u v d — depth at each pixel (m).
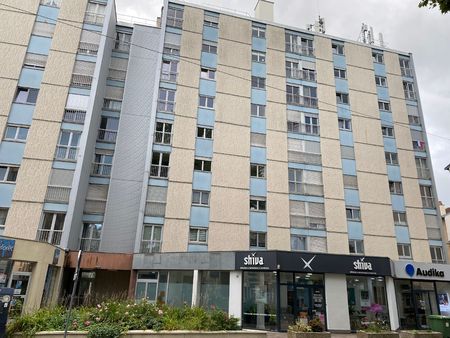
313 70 25.88
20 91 19.02
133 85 23.20
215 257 17.11
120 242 19.59
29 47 19.86
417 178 25.06
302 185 22.38
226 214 20.36
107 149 21.64
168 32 23.62
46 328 8.94
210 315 10.72
